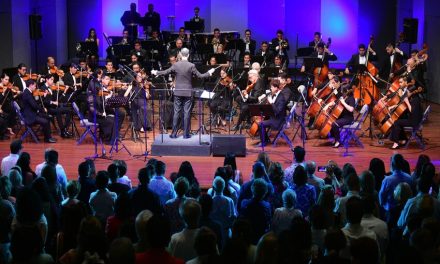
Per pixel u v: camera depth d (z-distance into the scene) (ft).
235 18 79.10
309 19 80.74
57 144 47.91
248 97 51.37
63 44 78.28
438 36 65.51
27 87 47.62
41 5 74.23
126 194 21.61
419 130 47.67
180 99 45.65
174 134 46.42
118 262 15.31
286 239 17.67
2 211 22.20
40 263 17.01
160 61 69.10
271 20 80.84
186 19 81.41
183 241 19.69
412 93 46.01
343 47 79.30
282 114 46.26
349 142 48.42
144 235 18.30
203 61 66.95
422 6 68.44
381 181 29.48
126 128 53.72
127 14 74.33
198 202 20.85
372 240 16.14
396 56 61.16
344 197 24.61
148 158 43.70
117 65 67.62
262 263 16.42
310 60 58.75
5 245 20.88
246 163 42.39
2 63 64.90
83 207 20.93
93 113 47.39
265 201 24.35
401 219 23.90
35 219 20.52
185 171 28.73
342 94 47.57
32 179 29.30
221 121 54.60
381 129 46.68
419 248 17.49
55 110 49.88
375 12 79.71
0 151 45.55
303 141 45.47
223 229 24.84
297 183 26.32
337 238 17.13
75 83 56.65
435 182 28.37
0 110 49.37
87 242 16.97
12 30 64.49
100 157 43.70
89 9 80.89
